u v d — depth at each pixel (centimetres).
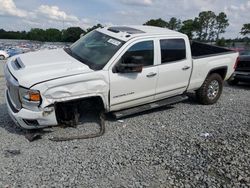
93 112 632
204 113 716
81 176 407
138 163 451
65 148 490
